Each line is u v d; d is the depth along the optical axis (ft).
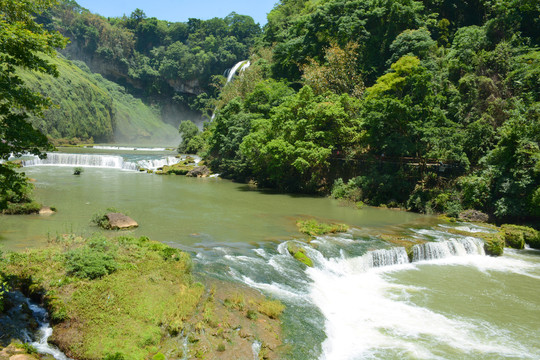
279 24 260.01
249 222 79.41
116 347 29.50
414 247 68.28
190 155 209.97
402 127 111.45
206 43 420.36
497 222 91.76
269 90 166.30
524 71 116.26
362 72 158.81
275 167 126.41
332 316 44.39
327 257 60.13
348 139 123.85
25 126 31.19
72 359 28.84
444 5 180.45
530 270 66.44
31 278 37.04
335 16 177.88
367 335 41.60
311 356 33.86
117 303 34.42
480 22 176.55
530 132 90.79
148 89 442.91
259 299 42.16
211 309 36.94
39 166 163.12
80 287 36.04
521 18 136.36
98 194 104.17
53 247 46.65
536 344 41.47
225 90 230.89
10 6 32.27
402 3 161.99
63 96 272.10
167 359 29.76
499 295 54.85
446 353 38.78
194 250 57.26
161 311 34.45
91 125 300.20
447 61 140.77
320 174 127.44
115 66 420.36
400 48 146.72
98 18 415.64
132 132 382.63
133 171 165.48
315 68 154.51
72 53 406.41
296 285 49.34
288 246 61.36
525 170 88.74
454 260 70.74
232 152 161.68
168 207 91.61
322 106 121.19
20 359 26.48
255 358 31.68
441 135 106.73
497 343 41.29
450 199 100.63
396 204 106.52
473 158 106.83
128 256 43.73
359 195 111.14
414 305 50.14
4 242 53.78
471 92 120.57
